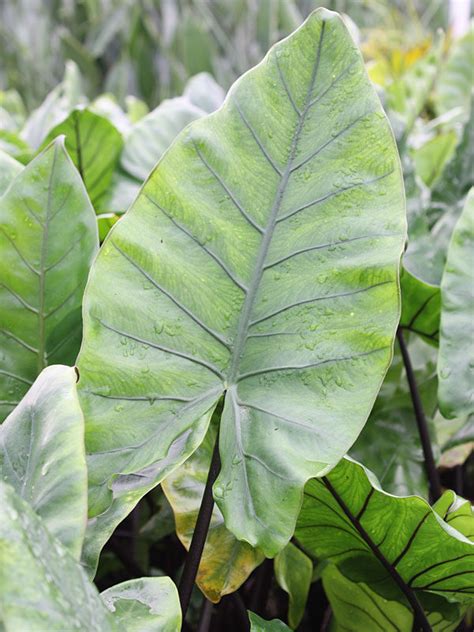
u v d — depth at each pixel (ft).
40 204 2.52
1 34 15.25
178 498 2.52
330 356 2.17
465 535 2.38
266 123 2.32
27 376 2.59
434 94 7.59
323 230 2.27
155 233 2.26
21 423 1.93
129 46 13.42
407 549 2.29
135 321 2.21
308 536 2.50
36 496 1.75
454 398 2.60
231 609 3.38
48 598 1.39
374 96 2.28
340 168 2.28
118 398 2.16
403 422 3.26
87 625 1.47
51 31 15.88
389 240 2.20
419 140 5.88
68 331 2.59
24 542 1.44
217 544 2.46
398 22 12.44
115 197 4.24
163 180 2.27
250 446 2.13
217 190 2.30
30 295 2.55
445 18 13.21
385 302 2.16
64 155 2.54
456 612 2.52
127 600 1.92
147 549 3.40
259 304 2.27
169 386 2.19
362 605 2.75
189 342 2.24
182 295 2.25
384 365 2.11
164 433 2.15
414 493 3.07
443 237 3.83
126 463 2.11
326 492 2.24
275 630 2.15
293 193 2.31
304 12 14.62
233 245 2.29
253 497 2.06
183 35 12.35
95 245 2.58
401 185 2.24
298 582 2.74
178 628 1.88
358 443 3.19
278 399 2.17
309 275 2.25
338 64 2.30
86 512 1.70
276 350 2.23
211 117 2.32
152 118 4.41
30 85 15.01
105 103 5.72
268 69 2.33
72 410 1.85
